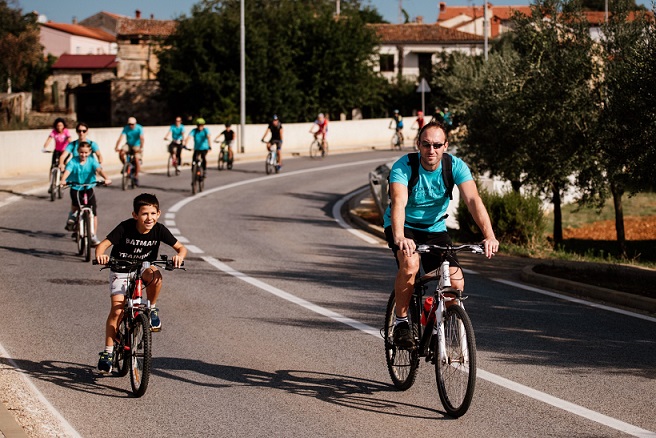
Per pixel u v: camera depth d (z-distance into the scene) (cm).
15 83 7631
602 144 1500
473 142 2116
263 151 4200
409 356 680
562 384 708
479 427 597
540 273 1255
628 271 1231
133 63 7106
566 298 1116
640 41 1433
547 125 1931
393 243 650
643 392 684
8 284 1145
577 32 1908
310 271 1323
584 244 2245
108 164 3198
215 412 634
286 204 2338
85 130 1419
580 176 1978
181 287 1164
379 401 662
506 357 799
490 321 965
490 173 2169
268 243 1634
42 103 8356
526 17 1956
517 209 1745
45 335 873
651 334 902
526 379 723
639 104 1356
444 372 629
